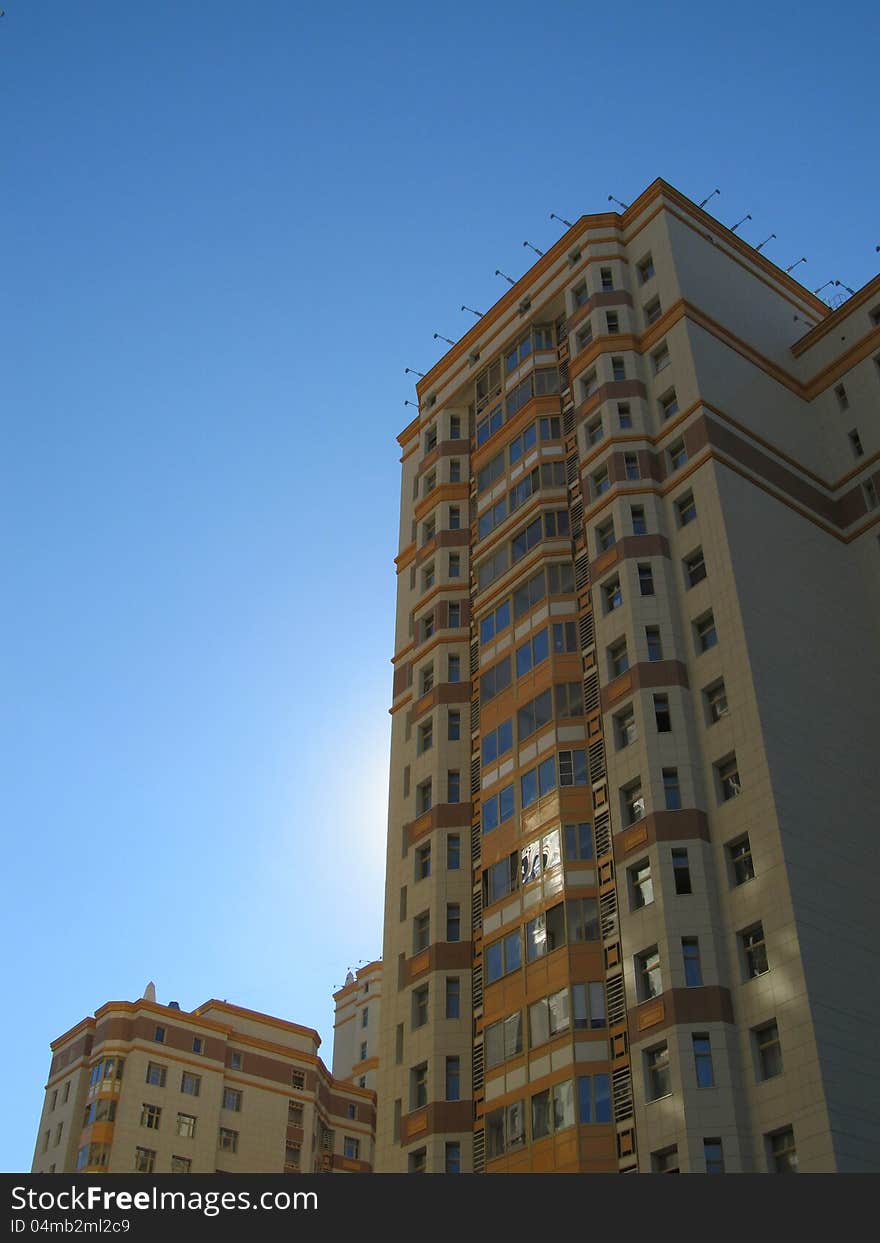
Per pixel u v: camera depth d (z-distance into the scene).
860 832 48.78
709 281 64.81
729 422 59.03
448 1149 50.50
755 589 53.12
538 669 58.41
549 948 50.84
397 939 58.06
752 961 45.09
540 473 63.94
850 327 64.94
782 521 57.56
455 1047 52.75
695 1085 42.88
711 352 61.31
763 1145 41.44
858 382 63.31
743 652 50.66
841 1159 39.44
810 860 46.16
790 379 64.88
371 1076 126.00
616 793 51.22
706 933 45.69
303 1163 108.38
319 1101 114.38
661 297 63.53
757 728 48.62
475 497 68.69
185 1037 107.75
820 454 63.00
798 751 49.12
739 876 46.91
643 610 54.31
